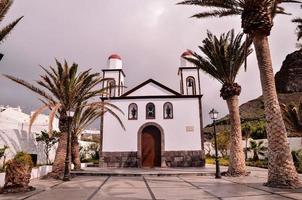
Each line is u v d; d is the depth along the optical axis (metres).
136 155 22.11
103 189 9.66
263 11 10.98
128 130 22.72
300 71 73.25
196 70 27.17
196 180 12.66
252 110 68.00
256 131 35.84
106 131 22.78
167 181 12.33
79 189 9.71
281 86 75.69
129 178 13.95
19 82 13.08
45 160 21.25
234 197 7.54
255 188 9.41
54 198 7.77
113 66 28.09
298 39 16.02
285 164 9.64
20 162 9.48
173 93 23.56
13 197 8.05
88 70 14.05
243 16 11.41
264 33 11.05
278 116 10.24
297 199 7.02
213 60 14.83
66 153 13.13
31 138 19.94
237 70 14.97
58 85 13.66
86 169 19.33
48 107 12.58
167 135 22.39
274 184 9.63
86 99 14.91
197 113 22.81
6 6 9.20
